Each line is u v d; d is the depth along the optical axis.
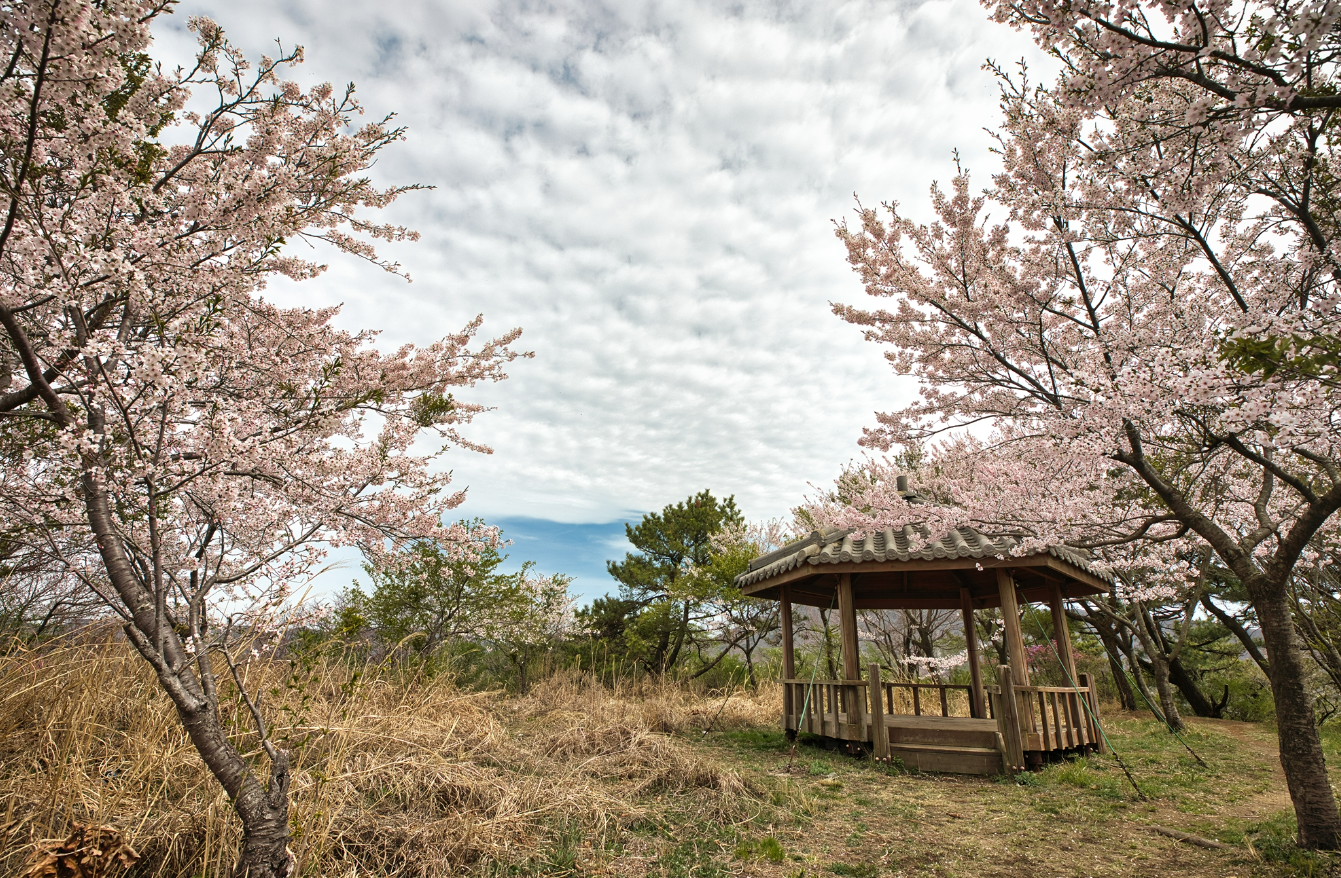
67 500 3.31
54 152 2.88
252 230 3.19
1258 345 2.69
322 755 4.12
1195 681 13.20
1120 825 4.49
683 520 17.03
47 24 1.97
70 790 3.01
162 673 2.37
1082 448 4.50
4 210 2.76
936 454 7.46
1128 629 11.70
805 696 7.93
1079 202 4.61
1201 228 4.46
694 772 5.13
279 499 3.49
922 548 7.07
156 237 2.85
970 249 5.57
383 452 4.23
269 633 3.51
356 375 4.65
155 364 2.41
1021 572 8.34
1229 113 2.73
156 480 2.69
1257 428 3.48
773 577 8.29
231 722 3.22
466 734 5.59
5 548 3.93
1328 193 4.04
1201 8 2.55
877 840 4.18
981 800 5.23
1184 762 6.72
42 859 2.40
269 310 4.10
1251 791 5.40
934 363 6.14
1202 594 10.62
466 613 10.84
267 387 4.12
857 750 6.91
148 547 3.39
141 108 3.56
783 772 6.14
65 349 2.79
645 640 14.59
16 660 3.68
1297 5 2.41
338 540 3.68
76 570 2.69
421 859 3.30
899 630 15.05
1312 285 4.38
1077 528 5.19
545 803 4.25
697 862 3.66
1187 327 5.03
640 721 7.11
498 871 3.36
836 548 7.83
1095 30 2.83
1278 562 3.82
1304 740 3.69
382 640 9.77
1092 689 7.72
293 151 3.76
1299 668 3.76
